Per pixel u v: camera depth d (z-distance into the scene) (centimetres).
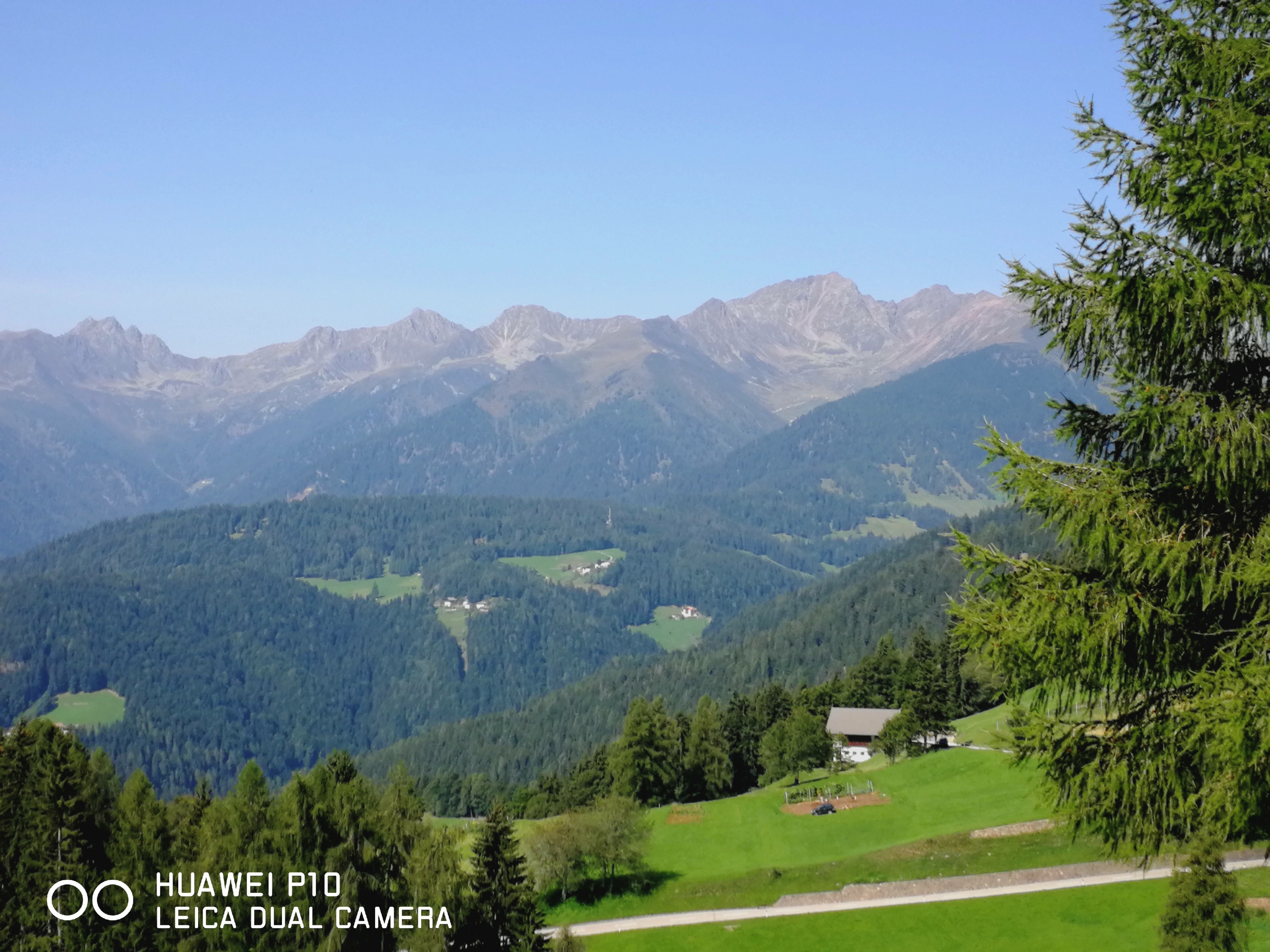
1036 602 1287
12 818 5384
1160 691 1284
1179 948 3991
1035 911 6062
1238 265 1250
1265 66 1205
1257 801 1158
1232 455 1175
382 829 4975
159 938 4781
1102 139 1298
